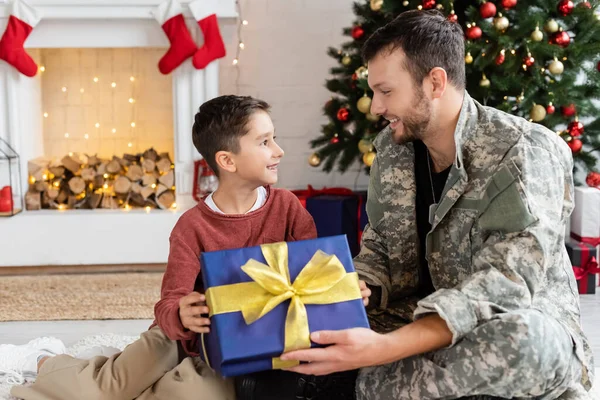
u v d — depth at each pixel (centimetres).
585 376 167
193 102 360
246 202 188
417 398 154
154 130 400
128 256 365
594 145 333
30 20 343
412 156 187
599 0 315
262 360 150
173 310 162
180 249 179
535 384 147
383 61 168
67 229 361
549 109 307
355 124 340
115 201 376
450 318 145
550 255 159
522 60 307
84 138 399
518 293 152
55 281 338
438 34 166
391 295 192
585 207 324
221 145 181
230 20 357
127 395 188
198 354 185
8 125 360
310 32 386
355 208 344
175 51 348
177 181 366
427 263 189
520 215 155
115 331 276
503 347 144
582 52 313
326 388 167
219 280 153
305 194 359
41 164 372
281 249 158
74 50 392
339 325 154
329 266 156
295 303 150
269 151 183
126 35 354
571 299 172
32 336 271
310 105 392
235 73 388
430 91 167
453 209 171
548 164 161
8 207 358
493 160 165
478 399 154
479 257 158
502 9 308
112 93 397
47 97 395
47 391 192
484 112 173
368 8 327
